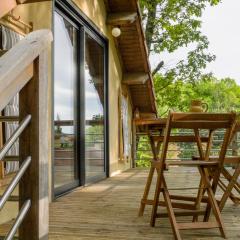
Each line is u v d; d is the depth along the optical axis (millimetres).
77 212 3744
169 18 13617
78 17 5492
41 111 1517
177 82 14203
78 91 5512
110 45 7367
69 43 5238
